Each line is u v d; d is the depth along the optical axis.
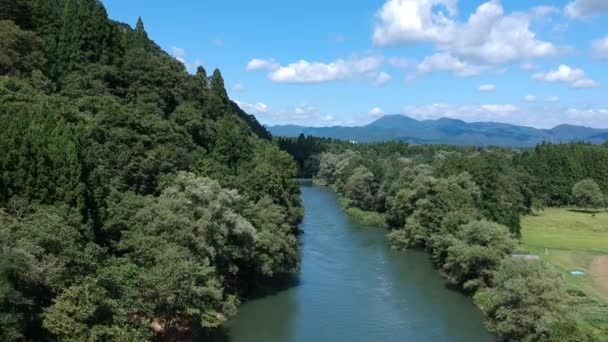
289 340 58.44
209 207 61.88
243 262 70.50
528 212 150.62
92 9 99.56
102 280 40.84
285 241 76.31
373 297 74.25
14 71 76.50
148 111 89.25
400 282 81.50
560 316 53.03
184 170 77.38
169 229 55.97
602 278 82.94
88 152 58.12
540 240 112.69
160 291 46.62
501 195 114.75
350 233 117.00
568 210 162.50
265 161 98.25
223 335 58.94
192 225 57.53
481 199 105.44
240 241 66.38
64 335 36.88
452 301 73.31
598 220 139.62
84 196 52.34
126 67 96.44
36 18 91.00
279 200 91.12
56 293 38.69
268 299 72.12
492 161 148.75
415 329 63.00
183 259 51.47
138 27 123.00
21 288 35.84
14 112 55.78
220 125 99.50
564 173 171.00
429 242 95.56
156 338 51.16
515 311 55.38
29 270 35.53
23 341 36.25
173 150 75.94
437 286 79.94
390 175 139.25
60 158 51.59
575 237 118.50
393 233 103.88
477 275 77.00
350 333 61.25
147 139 72.94
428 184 105.75
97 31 96.50
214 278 57.28
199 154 83.69
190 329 56.38
